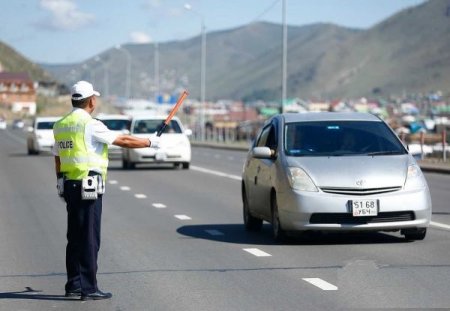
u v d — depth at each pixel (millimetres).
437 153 85375
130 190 51094
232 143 139375
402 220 27625
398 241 28828
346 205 27266
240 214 38094
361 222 27422
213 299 20219
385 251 26734
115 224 34875
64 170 19922
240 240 29875
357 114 31156
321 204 27328
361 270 23516
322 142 29547
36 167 75625
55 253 27766
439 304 19234
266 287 21500
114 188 52625
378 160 28438
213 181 57875
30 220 36875
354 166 27984
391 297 20047
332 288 21203
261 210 30688
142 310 19234
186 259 26000
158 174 65375
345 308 19000
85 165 19828
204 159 89188
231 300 20078
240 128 150125
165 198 45938
